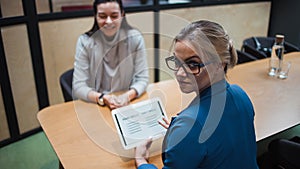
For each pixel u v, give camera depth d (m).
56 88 2.67
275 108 1.51
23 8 2.23
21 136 2.49
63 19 2.49
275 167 1.31
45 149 2.35
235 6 3.66
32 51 2.38
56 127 1.35
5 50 2.19
